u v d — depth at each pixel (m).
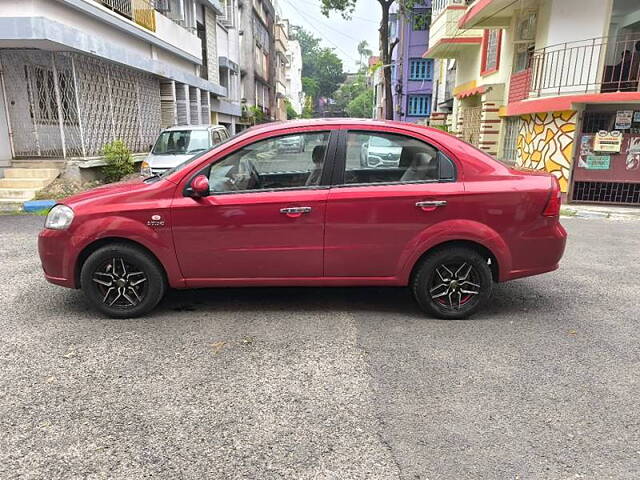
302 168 4.16
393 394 3.09
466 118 17.05
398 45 36.56
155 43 15.52
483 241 4.09
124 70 14.02
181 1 18.73
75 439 2.64
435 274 4.23
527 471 2.41
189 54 19.11
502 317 4.38
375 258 4.16
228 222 4.07
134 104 14.82
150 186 4.16
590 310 4.57
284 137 4.16
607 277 5.62
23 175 10.88
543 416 2.86
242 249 4.13
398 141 4.17
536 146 11.40
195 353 3.63
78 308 4.54
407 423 2.79
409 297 4.87
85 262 4.16
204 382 3.22
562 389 3.15
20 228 8.21
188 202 4.07
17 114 11.32
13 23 9.23
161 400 3.01
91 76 12.12
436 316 4.31
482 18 13.64
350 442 2.63
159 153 11.15
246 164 4.16
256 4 35.44
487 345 3.79
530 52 12.52
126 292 4.25
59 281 4.23
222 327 4.10
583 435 2.69
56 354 3.61
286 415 2.87
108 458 2.50
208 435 2.68
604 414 2.88
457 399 3.03
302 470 2.42
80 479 2.35
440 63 26.20
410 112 33.03
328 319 4.29
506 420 2.82
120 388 3.14
